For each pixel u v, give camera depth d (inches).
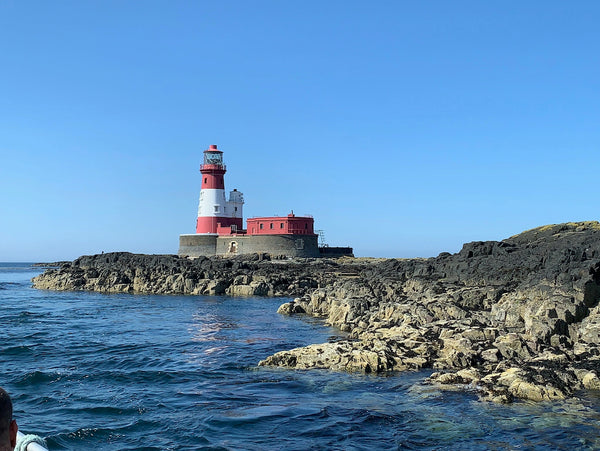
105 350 1259.8
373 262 3821.4
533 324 1068.5
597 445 654.5
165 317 1889.8
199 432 720.3
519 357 999.6
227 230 4010.8
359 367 1014.4
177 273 3053.6
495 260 1736.0
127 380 985.5
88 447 669.9
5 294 2881.4
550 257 1424.7
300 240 3853.3
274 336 1472.7
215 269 3159.5
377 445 673.0
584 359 944.9
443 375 922.7
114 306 2256.4
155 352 1238.9
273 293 2751.0
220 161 4104.3
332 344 1141.1
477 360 1007.6
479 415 758.5
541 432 695.7
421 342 1110.4
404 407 803.4
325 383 941.8
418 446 667.4
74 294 2876.5
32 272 7101.4
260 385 942.4
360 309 1668.3
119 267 3415.4
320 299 2023.9
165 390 918.4
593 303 1137.4
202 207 4072.3
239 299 2573.8
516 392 828.6
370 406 813.2
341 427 733.3
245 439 695.7
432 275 1907.0
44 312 2014.0
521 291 1263.5
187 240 4042.8
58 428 729.0
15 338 1411.2
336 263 3666.3
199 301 2476.6
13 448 162.4
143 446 673.0
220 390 915.4
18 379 981.2
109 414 792.3
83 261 3745.1
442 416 759.7
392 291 1831.9
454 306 1348.4
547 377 860.0
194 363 1121.4
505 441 673.6
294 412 795.4
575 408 772.6
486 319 1240.8
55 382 968.3
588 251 1413.6
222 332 1544.0
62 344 1331.2
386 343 1107.3
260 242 3838.6
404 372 994.1
